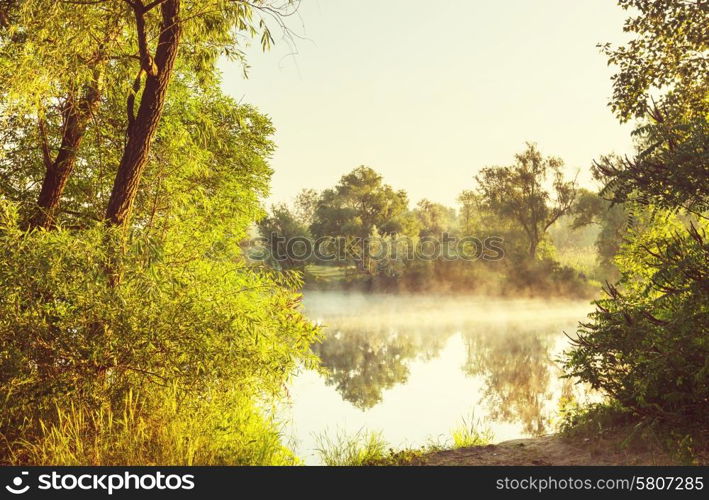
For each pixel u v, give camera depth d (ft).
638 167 28.84
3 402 23.08
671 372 24.66
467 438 31.04
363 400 55.88
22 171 38.75
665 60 41.11
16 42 32.01
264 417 36.83
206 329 25.91
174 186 39.63
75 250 23.99
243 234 54.90
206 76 39.01
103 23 32.07
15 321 23.24
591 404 29.40
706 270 25.31
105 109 39.68
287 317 34.83
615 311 28.55
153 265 25.50
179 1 31.76
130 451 23.57
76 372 24.45
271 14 30.12
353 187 305.12
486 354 90.74
